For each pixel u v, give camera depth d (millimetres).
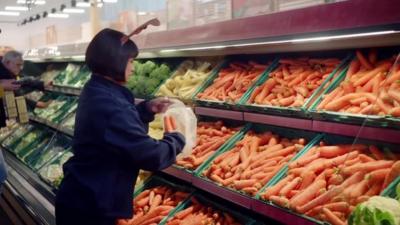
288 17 1897
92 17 4797
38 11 14953
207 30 2490
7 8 12578
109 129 1940
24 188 4500
